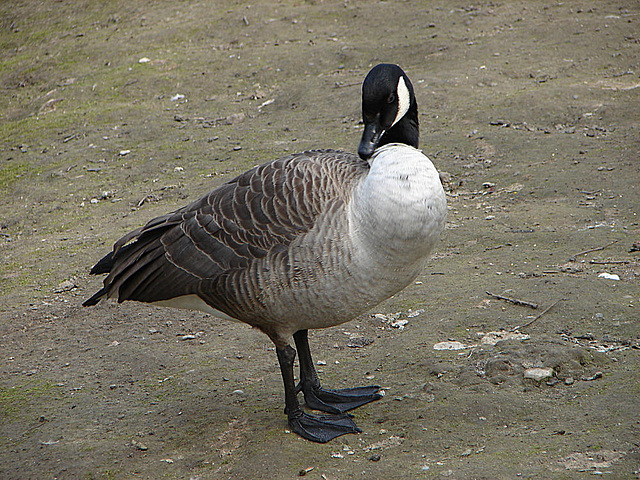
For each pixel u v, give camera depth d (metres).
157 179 16.02
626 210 12.02
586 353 7.90
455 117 17.20
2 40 28.12
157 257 7.50
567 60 19.98
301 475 6.61
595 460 6.12
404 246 6.74
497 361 7.89
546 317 8.98
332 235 6.75
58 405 8.45
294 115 18.64
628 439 6.34
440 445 6.78
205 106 20.09
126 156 17.53
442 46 21.81
